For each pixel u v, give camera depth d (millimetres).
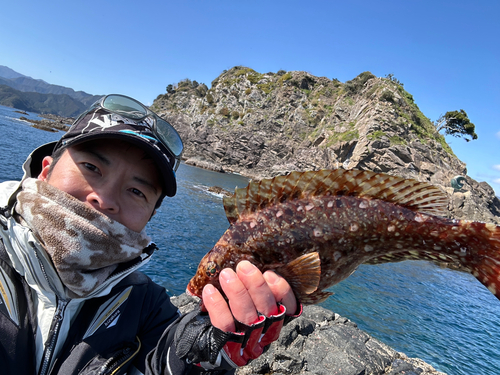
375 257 506
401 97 15438
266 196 467
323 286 461
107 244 374
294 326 1570
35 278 354
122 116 385
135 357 423
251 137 17766
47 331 362
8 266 359
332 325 1727
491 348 2645
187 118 22719
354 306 2971
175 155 440
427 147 13039
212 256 457
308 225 455
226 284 347
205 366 360
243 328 340
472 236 474
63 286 370
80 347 372
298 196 468
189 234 4070
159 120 421
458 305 3730
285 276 419
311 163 14461
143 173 400
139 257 436
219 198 7762
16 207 365
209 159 18516
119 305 414
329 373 1360
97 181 376
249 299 343
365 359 1488
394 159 12469
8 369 328
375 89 15750
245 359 352
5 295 346
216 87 23578
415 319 2957
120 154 383
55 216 351
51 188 362
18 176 4707
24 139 9609
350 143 13820
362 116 15164
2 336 331
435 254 488
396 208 479
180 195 6961
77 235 354
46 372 357
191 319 384
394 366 1505
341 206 468
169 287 2432
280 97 19375
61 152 386
